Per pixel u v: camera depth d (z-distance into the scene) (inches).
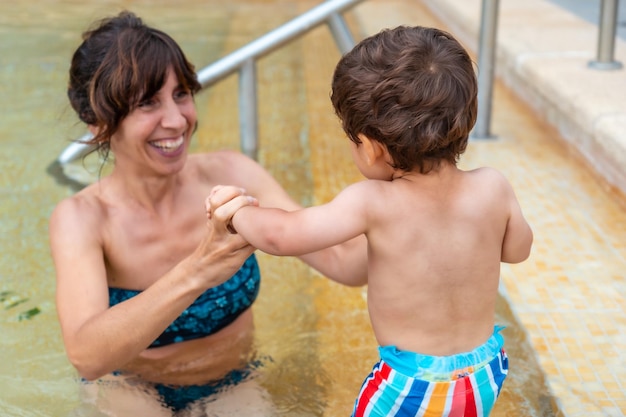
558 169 148.5
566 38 195.3
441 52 70.4
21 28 276.1
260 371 95.9
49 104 196.2
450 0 261.6
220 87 217.9
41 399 92.7
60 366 99.7
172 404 89.8
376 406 73.9
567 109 153.6
